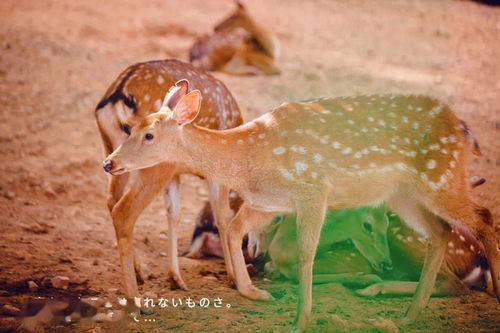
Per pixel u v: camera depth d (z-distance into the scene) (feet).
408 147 21.86
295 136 21.39
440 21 85.71
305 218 21.11
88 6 79.41
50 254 27.27
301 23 81.97
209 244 28.66
